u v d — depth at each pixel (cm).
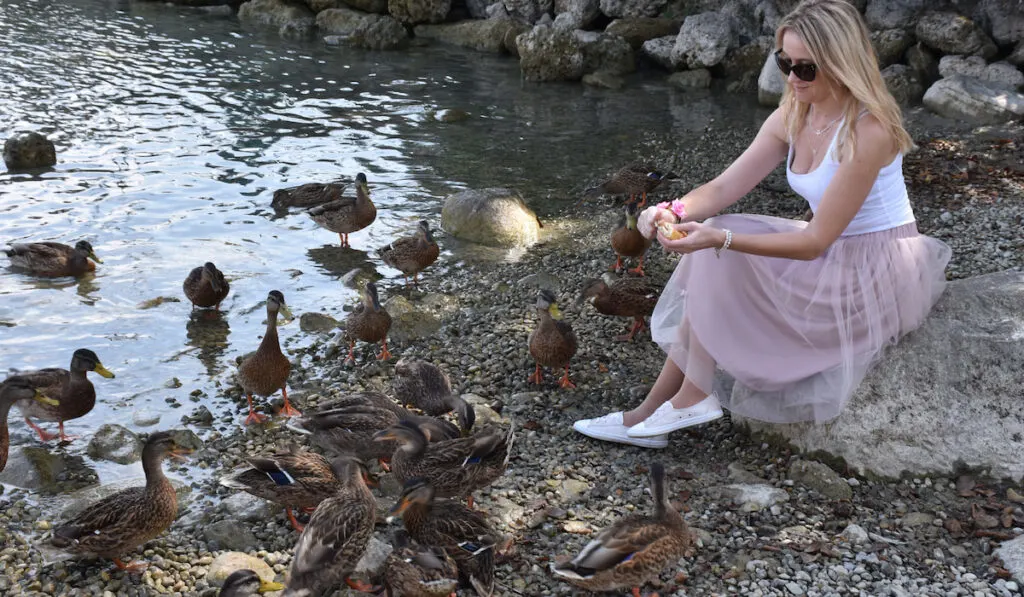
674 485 359
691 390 367
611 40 1031
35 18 1232
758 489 352
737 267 350
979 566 322
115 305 496
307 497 349
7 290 504
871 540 332
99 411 417
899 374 354
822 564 325
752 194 639
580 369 438
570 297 505
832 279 346
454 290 520
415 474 355
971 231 545
